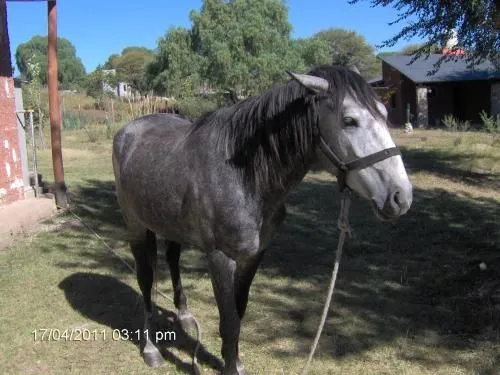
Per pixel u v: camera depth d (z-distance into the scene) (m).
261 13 35.03
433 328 4.20
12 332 4.17
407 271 5.51
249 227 2.83
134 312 4.59
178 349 3.92
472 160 12.95
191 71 34.97
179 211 3.10
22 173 8.00
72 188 10.02
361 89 2.44
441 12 10.49
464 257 5.85
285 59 33.97
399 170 2.38
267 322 4.36
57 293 4.98
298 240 6.67
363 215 7.79
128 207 3.74
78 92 48.44
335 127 2.46
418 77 26.69
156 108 27.78
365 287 5.11
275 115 2.71
